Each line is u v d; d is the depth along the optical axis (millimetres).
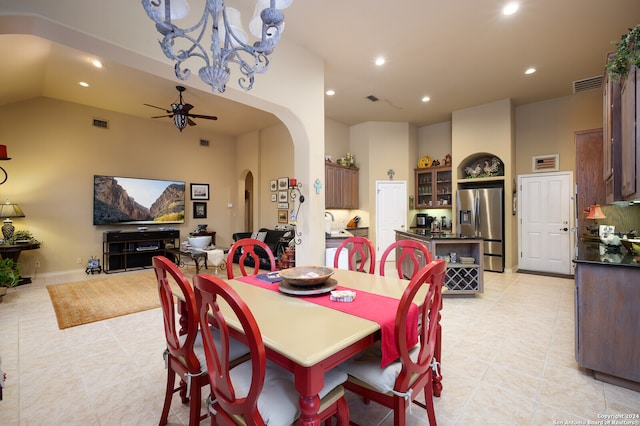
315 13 3135
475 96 5539
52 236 5668
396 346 1270
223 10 1521
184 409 1884
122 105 6000
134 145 6672
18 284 4875
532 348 2664
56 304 3928
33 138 5469
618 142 2533
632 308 2021
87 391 2072
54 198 5684
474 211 6051
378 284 2016
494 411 1840
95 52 2363
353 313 1444
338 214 7043
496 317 3420
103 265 6230
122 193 6441
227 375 1135
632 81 2066
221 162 8250
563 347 2680
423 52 3941
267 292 1819
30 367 2383
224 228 8273
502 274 5613
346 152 7320
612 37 3600
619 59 2197
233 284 2018
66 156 5812
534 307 3760
